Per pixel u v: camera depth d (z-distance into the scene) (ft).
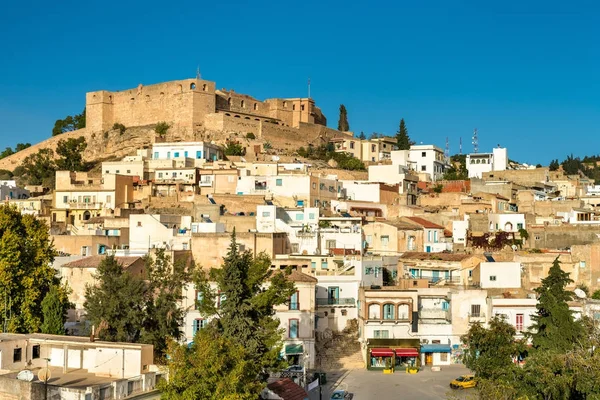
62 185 530.27
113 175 510.99
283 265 329.72
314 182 478.59
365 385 273.33
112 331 247.09
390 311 309.83
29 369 192.34
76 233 411.54
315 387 268.00
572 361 218.18
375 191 501.97
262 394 212.02
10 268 278.46
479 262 343.26
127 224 417.08
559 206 514.27
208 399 177.99
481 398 219.41
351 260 336.29
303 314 294.87
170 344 185.06
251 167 552.82
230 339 206.49
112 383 173.37
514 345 260.01
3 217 286.87
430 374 291.99
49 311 271.28
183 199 501.56
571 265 355.77
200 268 268.21
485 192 539.29
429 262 350.84
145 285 263.49
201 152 598.34
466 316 312.71
